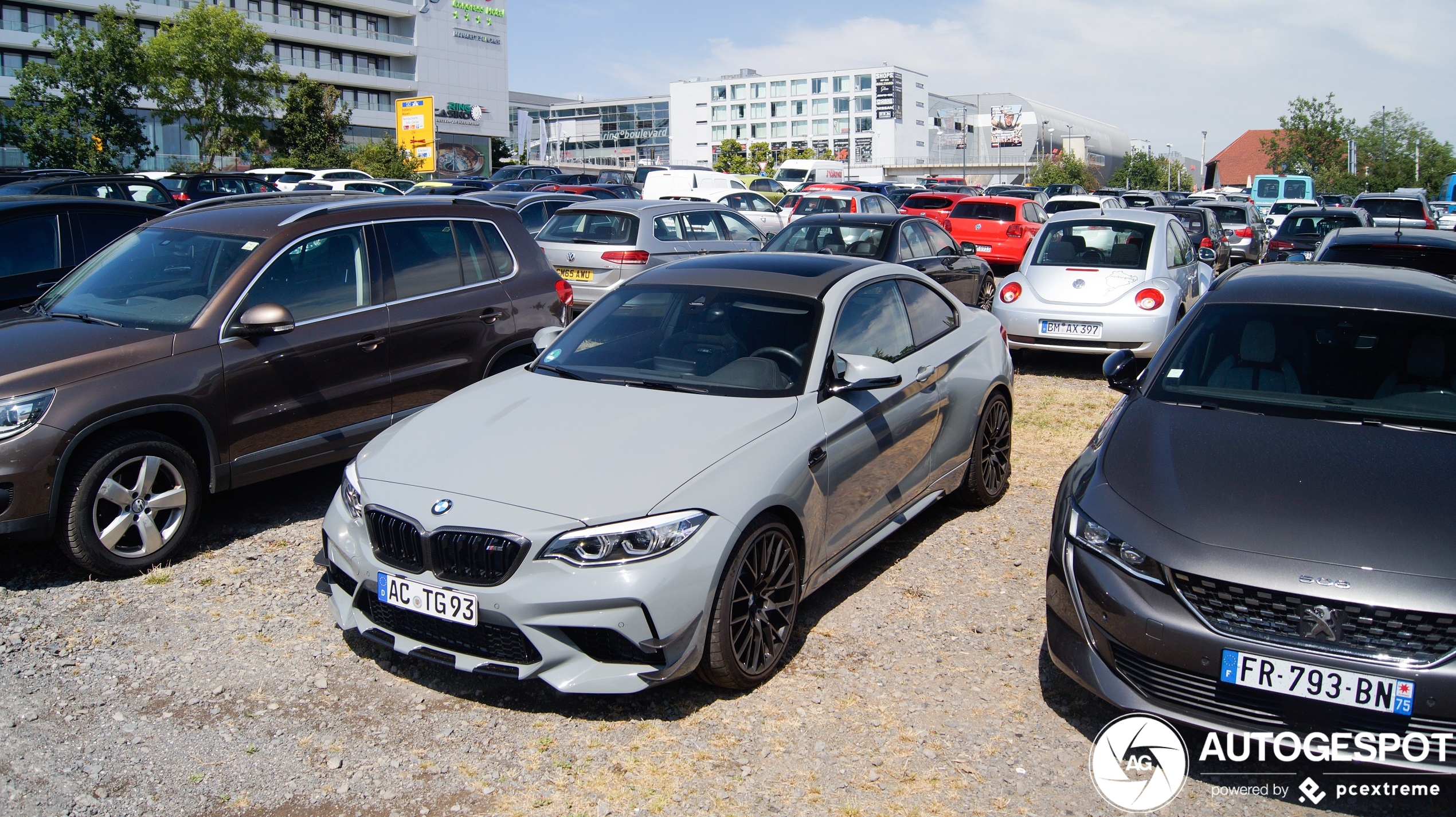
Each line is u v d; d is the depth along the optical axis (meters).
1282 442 3.67
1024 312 9.68
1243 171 114.12
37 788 3.10
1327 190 60.53
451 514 3.43
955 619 4.36
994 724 3.52
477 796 3.09
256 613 4.36
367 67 76.19
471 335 6.14
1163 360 4.45
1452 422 3.78
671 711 3.58
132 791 3.10
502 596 3.31
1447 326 4.24
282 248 5.34
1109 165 140.12
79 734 3.40
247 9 67.19
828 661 3.97
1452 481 3.34
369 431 5.64
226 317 5.04
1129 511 3.39
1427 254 8.08
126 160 54.97
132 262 5.48
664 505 3.37
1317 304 4.49
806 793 3.11
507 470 3.60
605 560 3.29
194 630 4.18
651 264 10.96
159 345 4.79
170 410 4.74
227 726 3.47
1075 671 3.38
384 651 4.02
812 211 23.67
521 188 29.73
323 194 6.39
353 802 3.06
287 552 5.07
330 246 5.60
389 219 5.93
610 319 4.80
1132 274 9.44
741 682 3.63
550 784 3.15
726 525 3.46
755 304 4.57
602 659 3.36
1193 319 4.62
